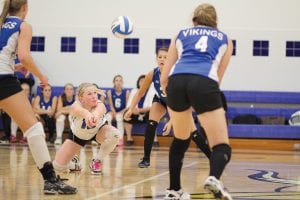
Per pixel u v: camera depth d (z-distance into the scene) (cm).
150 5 1752
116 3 1758
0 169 818
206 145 734
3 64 532
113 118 1566
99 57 1758
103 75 1758
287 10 1730
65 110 1543
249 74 1727
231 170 897
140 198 535
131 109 841
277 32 1725
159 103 917
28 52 534
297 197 562
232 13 1734
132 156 1162
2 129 1631
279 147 1572
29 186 622
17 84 545
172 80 473
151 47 1747
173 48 502
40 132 556
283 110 1634
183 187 644
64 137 1600
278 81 1725
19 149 1295
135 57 1750
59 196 541
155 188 623
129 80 1752
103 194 563
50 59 1767
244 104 1697
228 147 453
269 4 1733
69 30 1764
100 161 780
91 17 1764
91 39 1758
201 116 459
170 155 525
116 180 705
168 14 1750
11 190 586
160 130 1576
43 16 1773
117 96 1580
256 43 1731
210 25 496
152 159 1091
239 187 655
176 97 471
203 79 457
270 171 887
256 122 1606
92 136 727
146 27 1747
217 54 477
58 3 1769
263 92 1684
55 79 1764
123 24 929
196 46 479
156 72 846
